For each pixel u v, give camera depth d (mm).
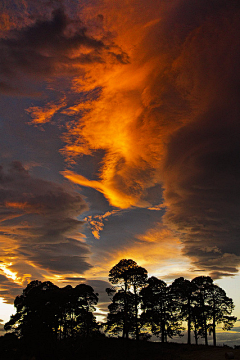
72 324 40062
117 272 41750
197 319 42594
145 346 40156
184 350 36906
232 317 42375
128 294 40656
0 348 31766
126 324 39094
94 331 41938
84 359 34938
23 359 26141
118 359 34500
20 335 34969
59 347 35438
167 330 42312
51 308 36625
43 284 42594
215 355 32344
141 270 40938
